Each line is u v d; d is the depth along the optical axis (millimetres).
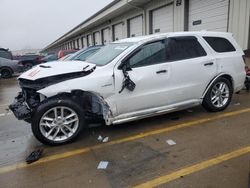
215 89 5504
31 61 21875
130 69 4371
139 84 4410
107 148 4055
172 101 4871
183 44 5000
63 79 4090
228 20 9883
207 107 5516
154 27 15086
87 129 4902
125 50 4473
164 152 3820
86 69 4191
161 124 5012
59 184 3113
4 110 7008
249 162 3410
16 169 3525
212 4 10633
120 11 17844
